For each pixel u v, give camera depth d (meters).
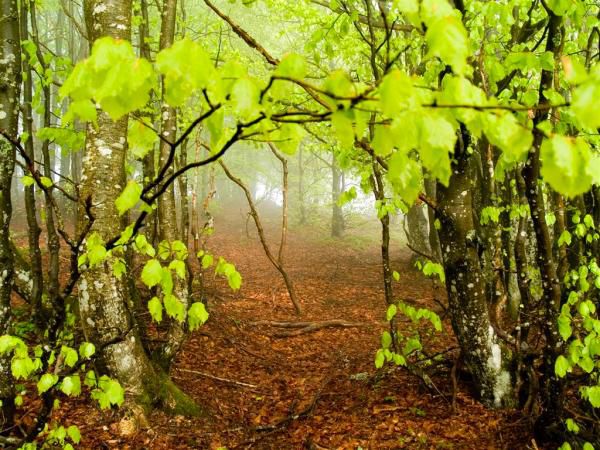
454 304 4.90
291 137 1.70
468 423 4.65
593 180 1.31
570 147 1.30
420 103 1.36
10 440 3.27
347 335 8.64
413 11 1.40
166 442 4.34
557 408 3.98
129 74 1.28
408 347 4.81
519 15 5.41
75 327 4.97
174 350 5.35
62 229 2.47
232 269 2.79
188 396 5.11
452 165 4.65
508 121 1.37
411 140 1.35
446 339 7.60
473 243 4.70
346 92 1.36
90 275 4.29
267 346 7.82
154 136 1.64
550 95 3.26
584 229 4.20
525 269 4.49
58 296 2.74
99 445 4.11
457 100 1.39
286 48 16.73
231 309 9.39
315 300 11.27
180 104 1.37
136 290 6.32
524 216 4.42
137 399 4.50
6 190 3.63
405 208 4.42
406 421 4.81
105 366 4.40
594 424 3.91
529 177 3.56
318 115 1.47
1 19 3.62
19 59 3.75
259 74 11.17
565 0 3.12
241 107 1.39
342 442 4.54
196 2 15.70
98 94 1.27
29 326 5.47
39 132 4.60
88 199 2.32
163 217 5.78
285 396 5.79
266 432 4.77
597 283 3.61
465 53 1.31
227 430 4.77
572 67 1.33
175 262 2.47
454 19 1.32
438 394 5.26
